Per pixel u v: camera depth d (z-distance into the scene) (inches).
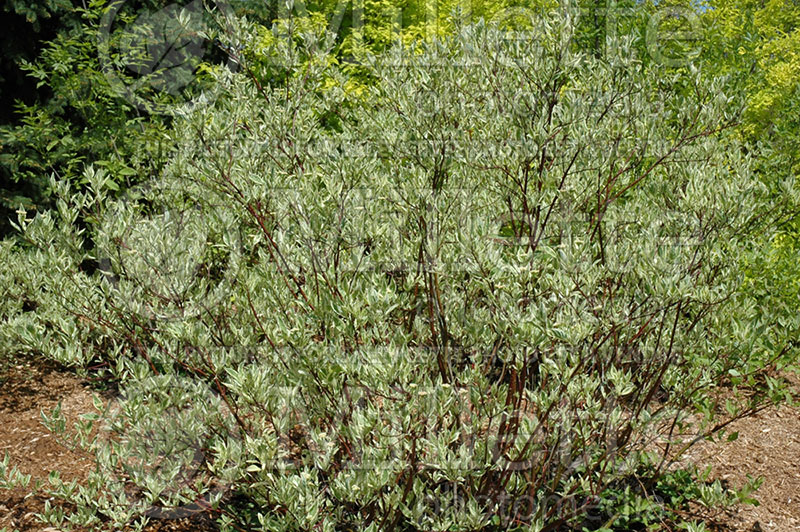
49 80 233.1
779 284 147.5
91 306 116.5
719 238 110.3
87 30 215.9
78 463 126.3
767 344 124.3
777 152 185.0
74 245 113.6
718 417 131.3
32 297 136.8
